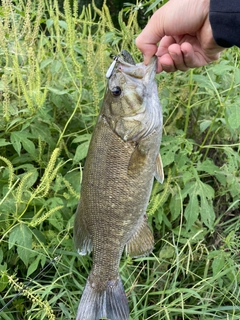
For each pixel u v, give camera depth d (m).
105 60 0.65
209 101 0.61
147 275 0.59
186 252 0.60
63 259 0.57
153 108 0.40
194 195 0.58
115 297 0.45
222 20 0.39
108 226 0.42
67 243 0.56
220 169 0.64
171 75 0.65
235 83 0.57
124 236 0.43
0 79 0.64
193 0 0.42
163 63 0.45
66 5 0.55
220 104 0.57
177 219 0.64
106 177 0.41
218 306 0.56
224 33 0.39
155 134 0.40
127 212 0.41
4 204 0.53
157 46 0.47
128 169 0.40
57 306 0.57
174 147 0.58
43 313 0.51
